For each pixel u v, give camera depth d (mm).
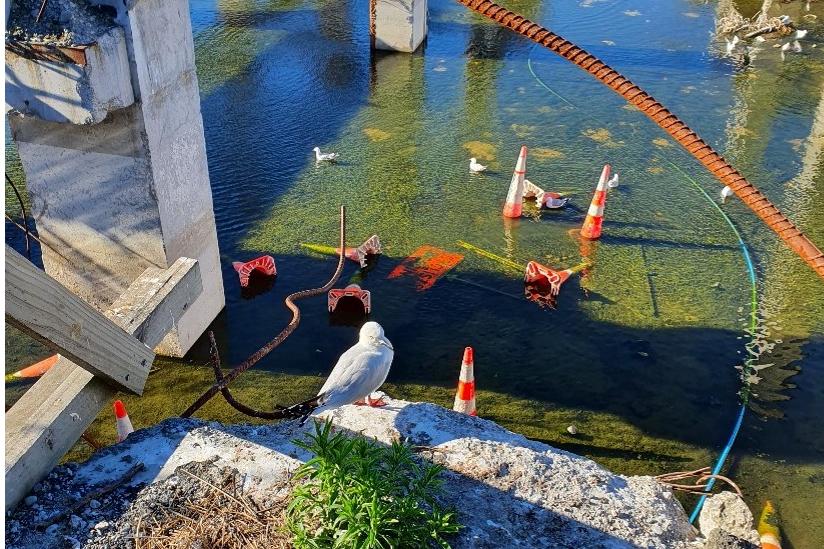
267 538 3209
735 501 3963
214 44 14297
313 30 15219
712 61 13977
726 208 9328
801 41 14844
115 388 3490
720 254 8430
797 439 6012
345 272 7930
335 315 7289
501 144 10883
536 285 7812
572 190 9695
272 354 6773
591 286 7820
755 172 10141
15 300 2662
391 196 9445
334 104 12102
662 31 15414
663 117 3508
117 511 3336
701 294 7742
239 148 10562
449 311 7387
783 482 5598
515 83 13070
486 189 9656
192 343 6785
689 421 6172
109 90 5129
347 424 3973
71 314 2977
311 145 10742
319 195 9445
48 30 4930
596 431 6039
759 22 15594
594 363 6785
